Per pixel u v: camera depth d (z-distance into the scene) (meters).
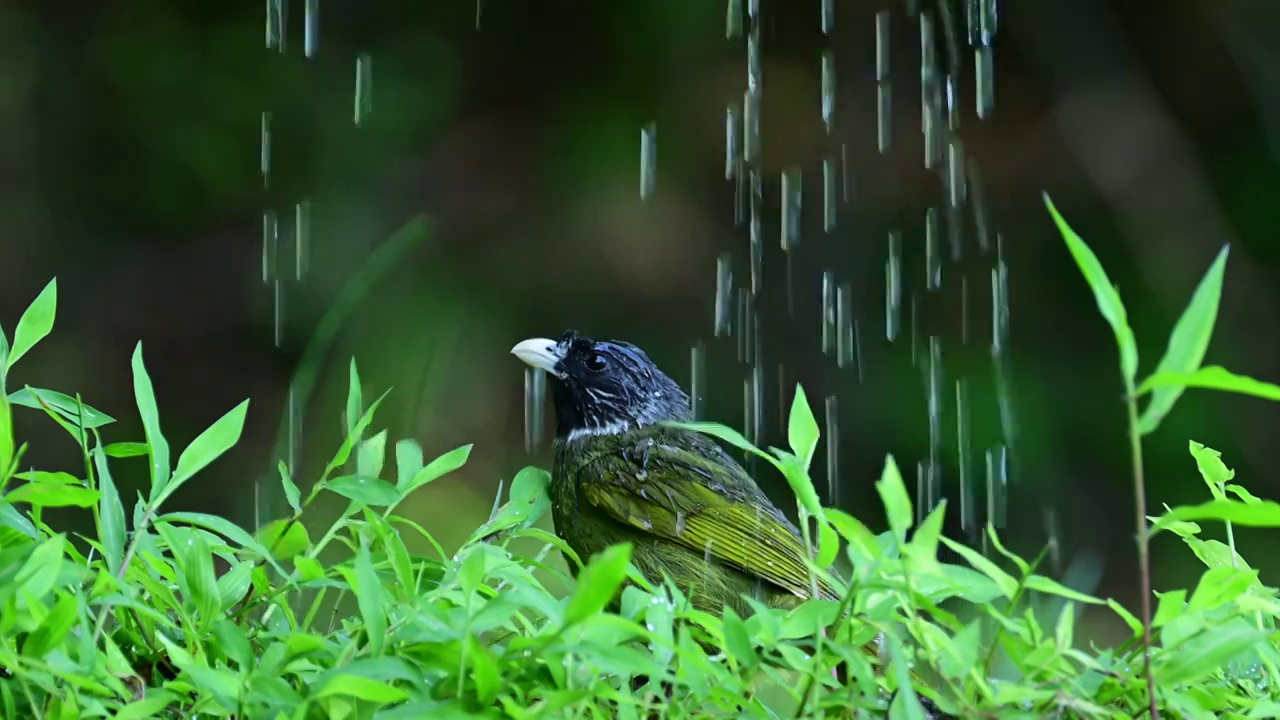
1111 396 14.52
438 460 4.46
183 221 14.54
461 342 14.32
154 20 14.59
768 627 3.44
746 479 7.06
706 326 15.30
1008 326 15.02
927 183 15.44
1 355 3.93
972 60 15.59
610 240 15.33
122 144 14.51
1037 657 3.39
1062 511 13.88
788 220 15.50
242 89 14.62
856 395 14.89
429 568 4.25
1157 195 15.28
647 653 3.71
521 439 14.24
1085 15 15.58
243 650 3.33
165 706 3.37
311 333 14.10
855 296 15.33
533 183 15.35
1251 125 15.22
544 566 4.20
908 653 3.48
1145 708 3.53
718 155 15.66
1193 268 15.00
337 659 3.40
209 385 14.18
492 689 3.13
